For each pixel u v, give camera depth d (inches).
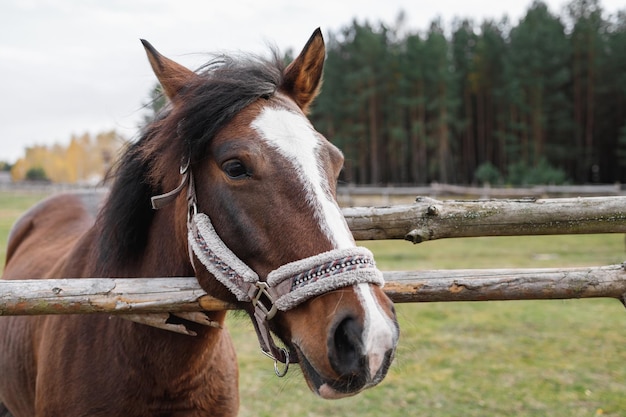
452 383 173.2
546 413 151.9
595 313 255.9
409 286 71.3
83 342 76.5
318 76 76.8
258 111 63.9
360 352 50.0
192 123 63.6
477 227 75.4
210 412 81.1
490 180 1187.9
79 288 65.7
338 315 52.7
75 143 2534.5
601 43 1331.2
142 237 77.6
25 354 89.7
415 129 1366.9
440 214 75.7
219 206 62.2
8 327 97.3
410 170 1530.5
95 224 83.2
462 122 1407.5
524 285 71.0
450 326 235.9
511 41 1461.6
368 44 1450.5
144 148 73.0
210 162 63.9
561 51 1307.8
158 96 83.8
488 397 162.7
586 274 71.5
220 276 61.7
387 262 377.4
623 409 153.3
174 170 69.6
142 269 78.5
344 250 55.2
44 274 99.7
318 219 57.1
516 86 1270.9
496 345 209.6
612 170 1368.1
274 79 69.0
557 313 256.8
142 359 72.7
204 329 73.2
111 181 83.4
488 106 1462.8
